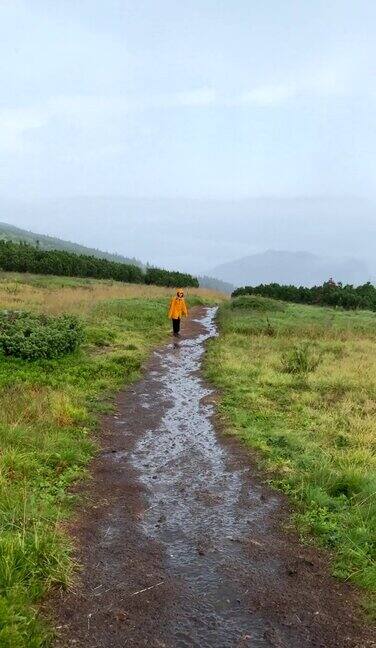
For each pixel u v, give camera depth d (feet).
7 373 41.73
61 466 27.32
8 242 165.78
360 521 22.95
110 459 30.04
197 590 18.83
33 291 97.91
